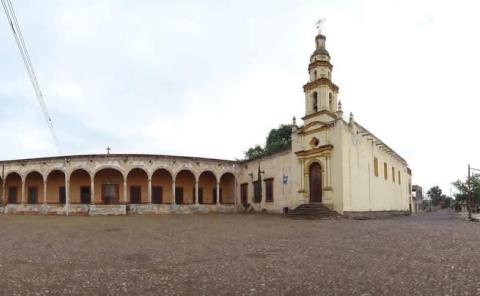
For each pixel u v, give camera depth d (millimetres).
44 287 5855
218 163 36375
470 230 14883
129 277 6488
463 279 6109
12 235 13523
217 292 5477
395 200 34844
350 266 7262
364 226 16875
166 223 19422
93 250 9594
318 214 23312
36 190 35906
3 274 6781
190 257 8430
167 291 5566
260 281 6105
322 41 28328
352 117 25969
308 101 27719
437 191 132125
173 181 34094
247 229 15359
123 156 33031
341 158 23844
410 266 7207
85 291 5621
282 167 29953
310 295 5285
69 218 25297
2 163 34844
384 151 32188
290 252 9047
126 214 31188
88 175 35594
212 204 35312
